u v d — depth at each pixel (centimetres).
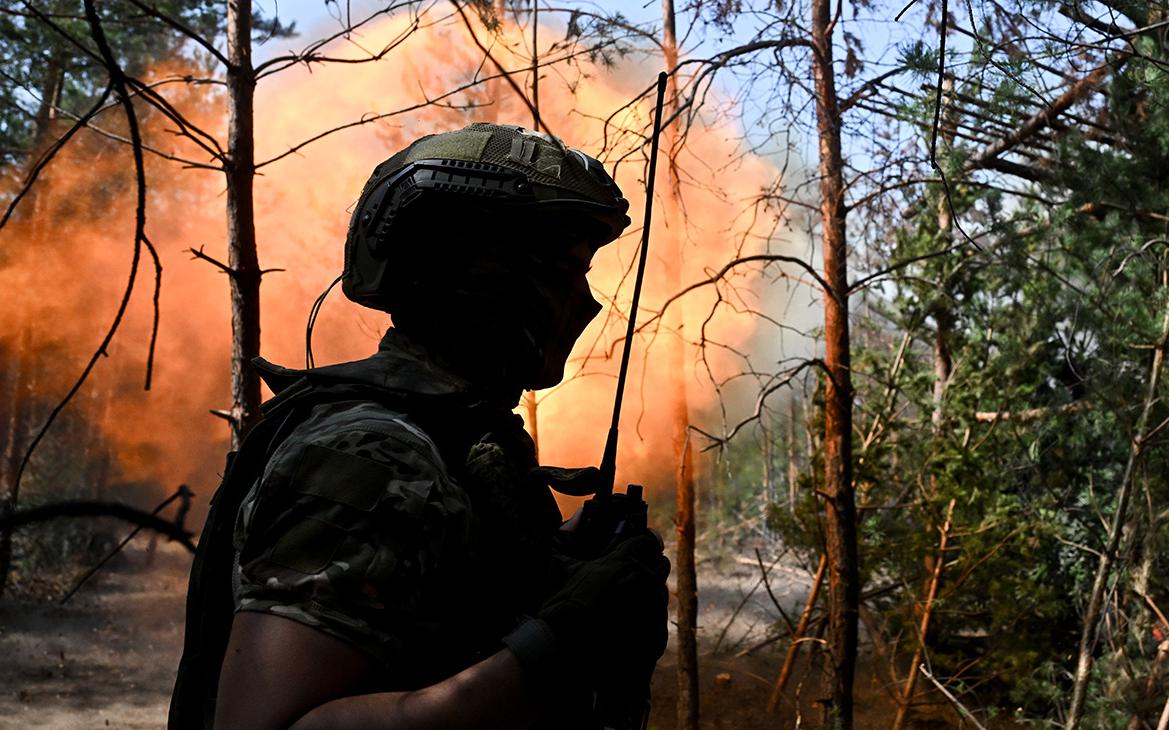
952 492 938
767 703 1030
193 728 105
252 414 429
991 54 351
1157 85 503
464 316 112
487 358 113
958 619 974
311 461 93
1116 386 567
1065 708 809
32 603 1429
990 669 916
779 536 1168
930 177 693
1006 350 888
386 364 108
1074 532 941
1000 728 892
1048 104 378
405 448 96
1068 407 803
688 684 910
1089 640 564
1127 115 545
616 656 96
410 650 93
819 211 773
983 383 946
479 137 117
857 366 1079
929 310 977
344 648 88
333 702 87
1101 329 582
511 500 103
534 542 104
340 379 107
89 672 1142
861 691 1027
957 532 941
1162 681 545
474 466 103
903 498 1020
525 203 113
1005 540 918
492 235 113
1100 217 676
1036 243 706
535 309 114
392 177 115
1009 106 490
